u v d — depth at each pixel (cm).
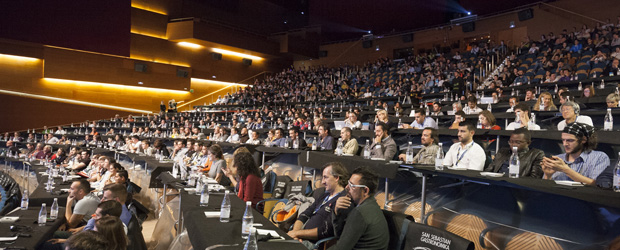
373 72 2273
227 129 1317
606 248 295
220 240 277
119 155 1214
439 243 288
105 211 373
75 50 2236
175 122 1752
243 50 2758
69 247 254
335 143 786
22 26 2033
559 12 2055
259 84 2742
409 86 1744
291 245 266
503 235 366
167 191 728
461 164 493
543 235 337
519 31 2183
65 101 2247
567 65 1378
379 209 327
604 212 301
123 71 2417
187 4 2633
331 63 2952
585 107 761
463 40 2386
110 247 266
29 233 397
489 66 1781
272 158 827
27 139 1781
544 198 345
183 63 2656
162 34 2556
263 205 523
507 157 456
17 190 834
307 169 708
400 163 453
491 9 2391
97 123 2108
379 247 312
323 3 3041
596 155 363
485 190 396
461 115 729
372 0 2836
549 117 712
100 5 2262
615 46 1478
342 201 362
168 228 555
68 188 660
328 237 374
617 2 1880
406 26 2705
